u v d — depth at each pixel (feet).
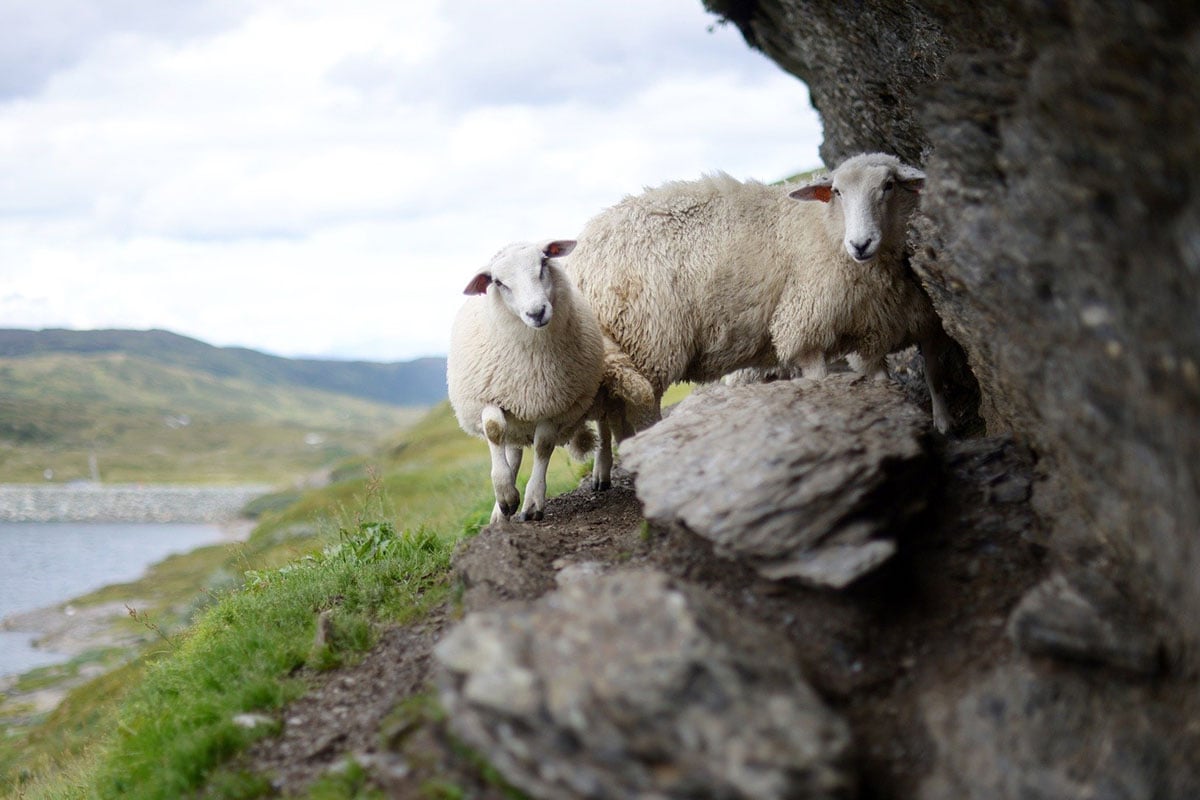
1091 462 14.71
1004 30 16.34
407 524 43.16
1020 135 14.15
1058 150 13.06
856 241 23.88
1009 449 19.54
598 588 14.32
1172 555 12.68
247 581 30.22
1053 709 13.66
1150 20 10.61
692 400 21.72
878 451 17.51
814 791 11.59
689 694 12.30
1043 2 12.94
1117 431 13.38
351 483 113.29
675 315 26.99
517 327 24.52
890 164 24.79
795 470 17.33
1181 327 11.14
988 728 13.76
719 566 17.87
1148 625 13.97
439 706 15.34
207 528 319.68
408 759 15.14
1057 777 12.85
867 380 21.85
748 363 28.40
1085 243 12.93
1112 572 15.35
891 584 16.93
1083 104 12.12
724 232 26.84
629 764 11.84
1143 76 10.99
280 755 17.92
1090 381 13.73
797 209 26.48
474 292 24.94
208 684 22.03
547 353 24.79
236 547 35.58
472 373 25.85
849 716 14.84
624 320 27.22
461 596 21.84
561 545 22.41
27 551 258.16
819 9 28.12
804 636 16.21
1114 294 12.50
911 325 26.35
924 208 19.20
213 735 18.54
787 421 19.11
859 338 26.71
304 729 18.66
